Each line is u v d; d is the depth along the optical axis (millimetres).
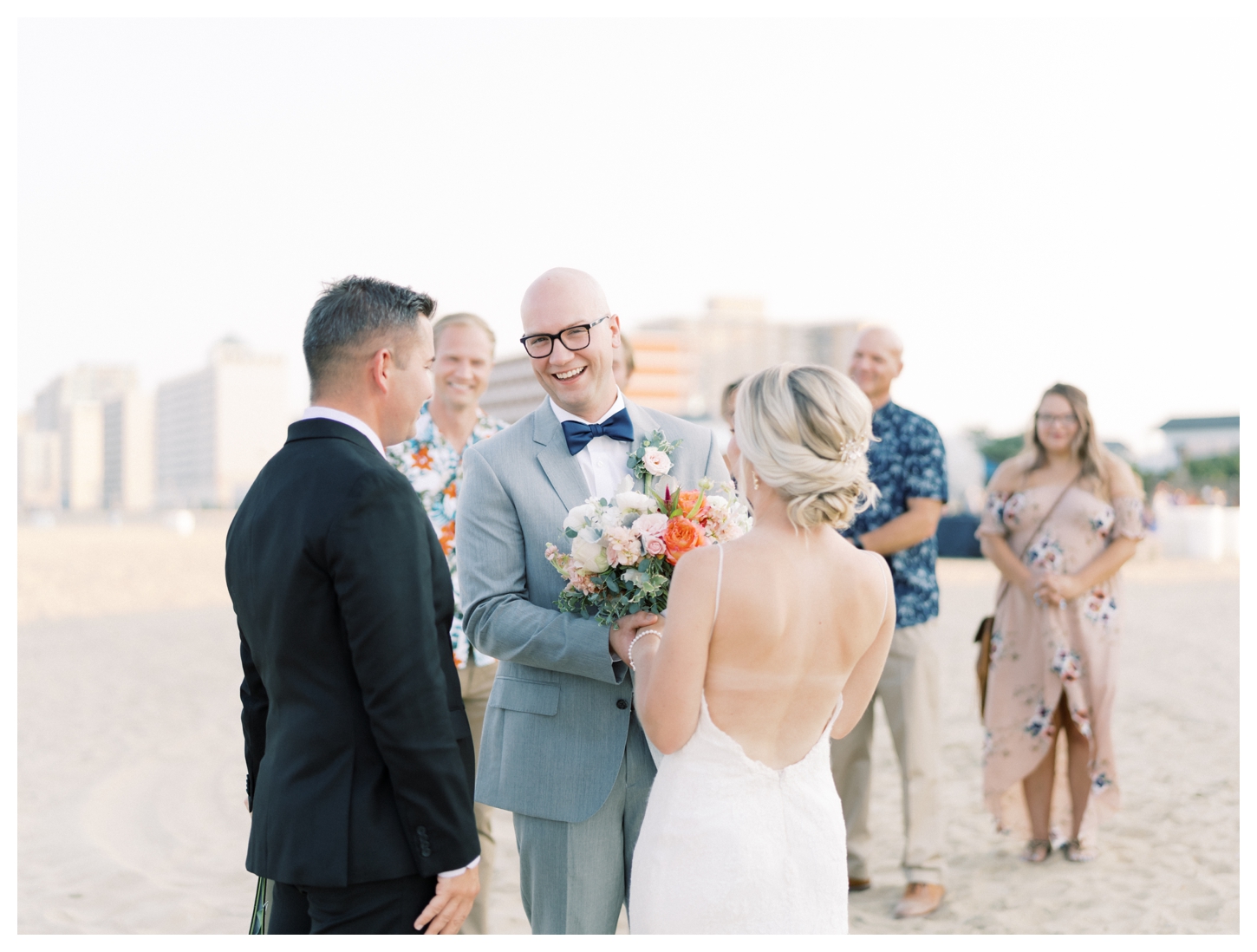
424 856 1942
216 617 13594
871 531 4207
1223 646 10172
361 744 1975
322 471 2012
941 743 6902
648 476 2674
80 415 188125
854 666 2252
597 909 2562
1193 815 5105
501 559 2654
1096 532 4531
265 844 1994
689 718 2059
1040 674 4547
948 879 4434
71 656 10383
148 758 6535
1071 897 4145
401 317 2154
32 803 5582
